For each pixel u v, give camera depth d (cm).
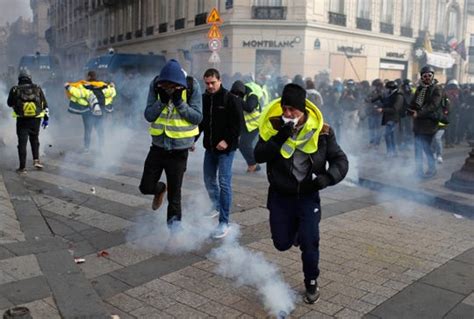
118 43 3550
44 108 869
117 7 3522
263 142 375
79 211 626
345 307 389
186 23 2630
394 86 1079
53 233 544
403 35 2847
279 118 371
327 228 579
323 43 2280
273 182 380
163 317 370
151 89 489
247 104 827
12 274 426
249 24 2183
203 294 406
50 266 445
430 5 3075
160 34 2905
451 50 3275
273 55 2205
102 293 405
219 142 534
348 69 2444
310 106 370
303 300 398
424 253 506
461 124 1421
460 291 421
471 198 709
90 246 508
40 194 705
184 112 475
